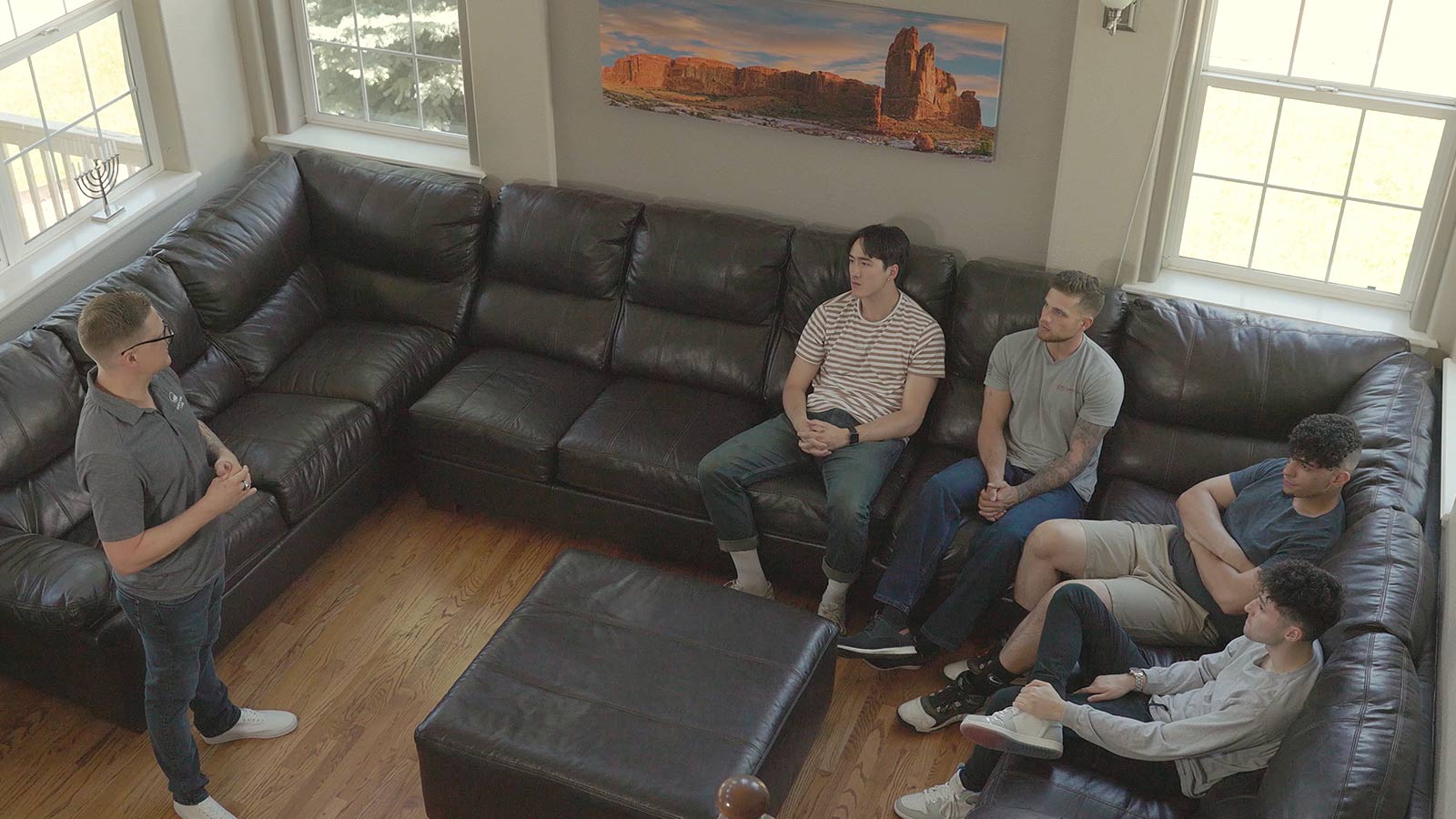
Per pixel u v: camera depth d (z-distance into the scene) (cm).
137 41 446
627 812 278
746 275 413
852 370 392
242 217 424
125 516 273
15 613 316
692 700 302
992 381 378
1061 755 285
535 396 413
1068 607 304
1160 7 359
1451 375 370
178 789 310
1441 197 375
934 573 359
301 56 489
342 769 335
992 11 383
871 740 345
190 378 396
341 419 395
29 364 355
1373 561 287
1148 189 389
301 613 385
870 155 420
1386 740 238
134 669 327
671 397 416
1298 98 379
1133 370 380
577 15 434
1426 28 360
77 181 432
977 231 420
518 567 408
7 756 336
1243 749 272
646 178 457
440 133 491
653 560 413
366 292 450
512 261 438
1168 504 366
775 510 376
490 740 291
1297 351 367
